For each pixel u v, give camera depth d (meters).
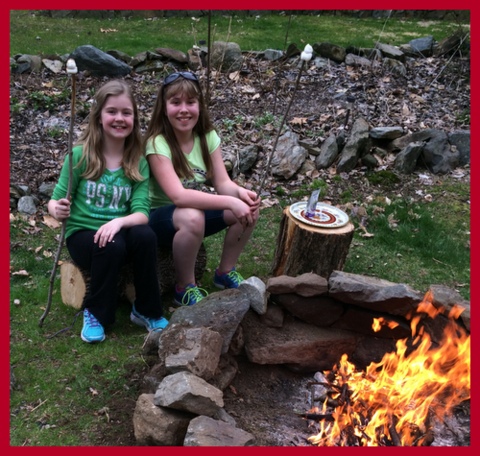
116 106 2.09
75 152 2.15
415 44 4.93
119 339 2.16
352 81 4.37
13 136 3.50
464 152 3.59
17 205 2.98
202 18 6.40
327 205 2.49
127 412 1.79
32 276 2.53
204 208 2.20
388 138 3.59
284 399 1.87
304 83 4.33
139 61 4.40
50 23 5.91
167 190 2.21
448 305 1.89
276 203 3.18
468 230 3.02
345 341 1.97
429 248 2.86
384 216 3.07
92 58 4.23
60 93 3.94
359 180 3.38
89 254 2.12
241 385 1.89
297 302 1.96
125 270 2.29
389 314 1.94
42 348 2.08
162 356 1.78
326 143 3.49
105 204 2.17
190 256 2.25
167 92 2.19
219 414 1.65
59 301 2.37
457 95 4.29
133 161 2.17
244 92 4.19
